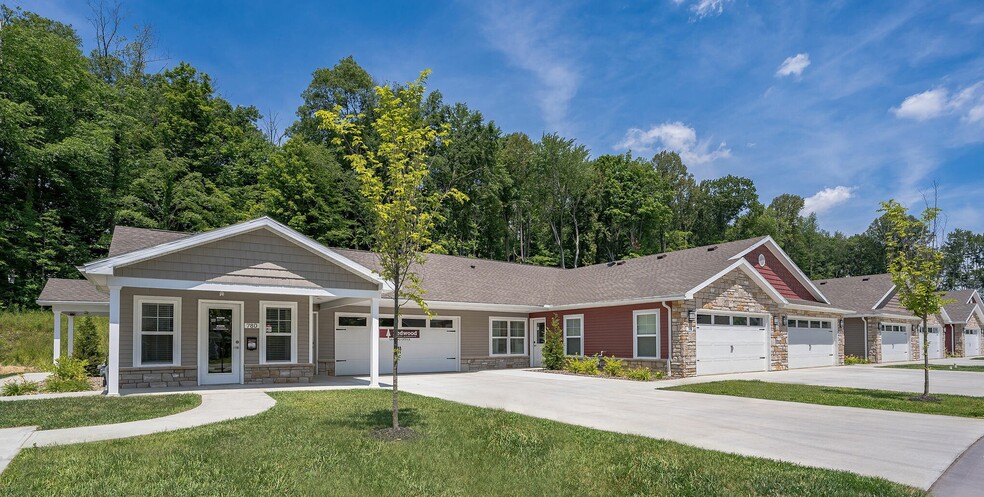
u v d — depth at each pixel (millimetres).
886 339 30688
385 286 15430
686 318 18312
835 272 73625
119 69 41719
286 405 11070
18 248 29484
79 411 10141
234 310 15305
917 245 13891
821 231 83500
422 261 9164
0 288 28922
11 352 23625
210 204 35250
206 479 6086
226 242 13539
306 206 37375
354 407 10883
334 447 7516
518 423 9461
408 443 7883
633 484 6215
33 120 30359
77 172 32500
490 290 22625
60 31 39125
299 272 14312
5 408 10461
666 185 57125
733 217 64438
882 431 9156
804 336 24938
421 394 13391
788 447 7980
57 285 19734
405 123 9008
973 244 78750
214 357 14969
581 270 26547
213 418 9539
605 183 50438
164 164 34594
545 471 6711
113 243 13570
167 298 14484
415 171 8836
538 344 23578
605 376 18672
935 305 13391
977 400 12938
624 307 19906
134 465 6531
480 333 22516
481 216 45625
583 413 10969
